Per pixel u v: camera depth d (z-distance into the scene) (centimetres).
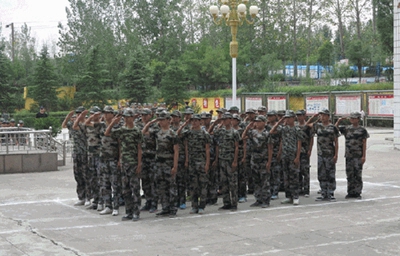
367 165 1611
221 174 946
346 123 3036
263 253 653
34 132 1590
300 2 4959
